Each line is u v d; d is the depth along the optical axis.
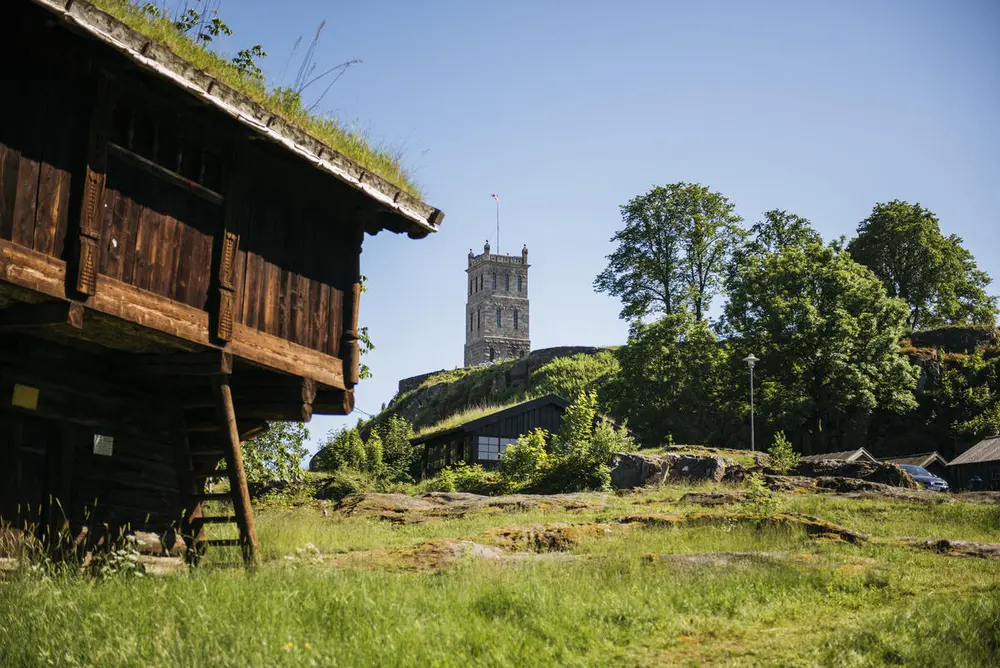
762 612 9.76
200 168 12.84
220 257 12.87
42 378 12.12
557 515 22.23
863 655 7.83
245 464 22.34
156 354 13.04
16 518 11.84
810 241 74.50
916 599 10.20
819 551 15.16
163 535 14.00
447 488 39.03
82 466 12.98
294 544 16.92
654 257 76.06
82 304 10.85
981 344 70.25
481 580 11.12
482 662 7.68
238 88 13.09
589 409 38.06
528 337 140.00
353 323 15.27
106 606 8.80
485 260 140.50
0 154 10.22
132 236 11.69
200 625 8.13
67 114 10.98
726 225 75.25
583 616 9.43
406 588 10.38
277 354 13.71
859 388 55.50
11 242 10.21
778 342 56.56
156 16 12.48
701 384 57.97
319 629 8.45
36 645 7.72
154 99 12.05
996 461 50.91
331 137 14.45
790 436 57.12
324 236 14.97
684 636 8.88
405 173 15.76
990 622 8.48
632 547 15.67
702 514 19.16
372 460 48.97
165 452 14.57
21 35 10.45
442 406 87.50
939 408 62.78
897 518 21.52
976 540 18.14
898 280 81.50
